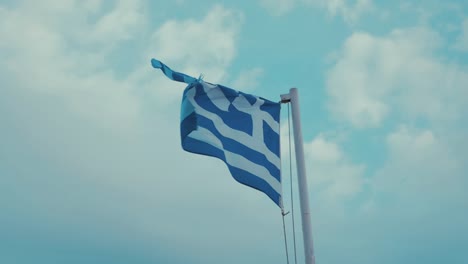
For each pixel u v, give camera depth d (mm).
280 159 9680
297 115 9758
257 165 9438
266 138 9766
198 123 9625
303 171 9211
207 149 9422
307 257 8406
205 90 9953
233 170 9273
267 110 10039
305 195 8969
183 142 9508
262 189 9250
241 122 9805
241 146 9555
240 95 10062
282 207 9297
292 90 10000
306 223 8703
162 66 10203
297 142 9484
